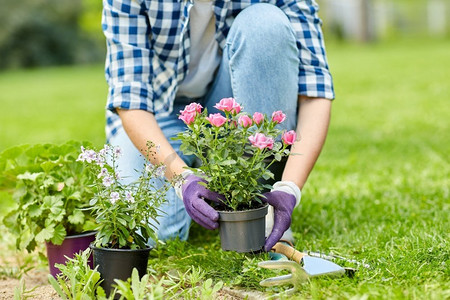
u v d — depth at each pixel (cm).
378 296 164
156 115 255
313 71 227
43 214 223
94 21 1966
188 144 186
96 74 1575
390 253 205
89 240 220
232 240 185
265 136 181
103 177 187
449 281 178
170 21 230
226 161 179
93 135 614
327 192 334
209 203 196
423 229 237
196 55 245
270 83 215
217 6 233
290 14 232
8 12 1916
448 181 336
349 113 703
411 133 541
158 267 213
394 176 366
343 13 2450
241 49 216
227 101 183
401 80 977
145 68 225
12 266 251
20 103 1021
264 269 186
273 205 196
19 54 1919
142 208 190
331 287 174
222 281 190
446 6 2512
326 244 234
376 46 2009
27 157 238
